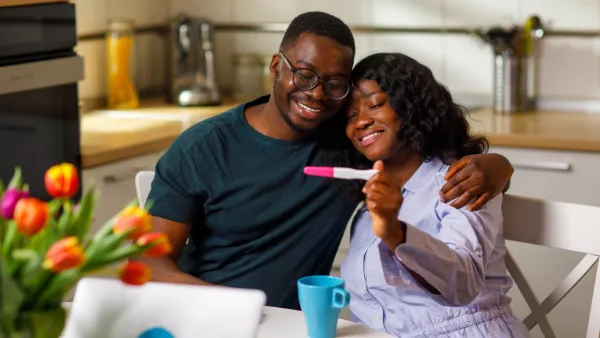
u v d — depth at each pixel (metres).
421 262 1.56
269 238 2.02
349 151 2.03
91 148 3.01
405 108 1.91
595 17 3.50
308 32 1.92
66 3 2.91
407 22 3.79
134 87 3.99
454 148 1.97
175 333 1.22
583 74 3.55
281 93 1.96
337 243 2.06
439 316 1.82
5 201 1.03
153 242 1.07
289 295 2.04
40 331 1.01
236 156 2.02
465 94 3.74
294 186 2.02
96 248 1.04
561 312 3.08
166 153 2.06
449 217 1.77
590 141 3.00
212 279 2.05
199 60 3.84
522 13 3.60
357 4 3.85
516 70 3.50
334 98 1.93
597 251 1.83
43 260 1.00
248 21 4.05
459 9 3.69
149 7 4.07
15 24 2.72
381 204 1.49
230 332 1.22
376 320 1.88
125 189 3.09
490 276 1.87
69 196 1.08
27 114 2.78
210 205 2.02
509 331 1.84
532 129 3.18
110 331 1.22
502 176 1.80
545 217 1.89
